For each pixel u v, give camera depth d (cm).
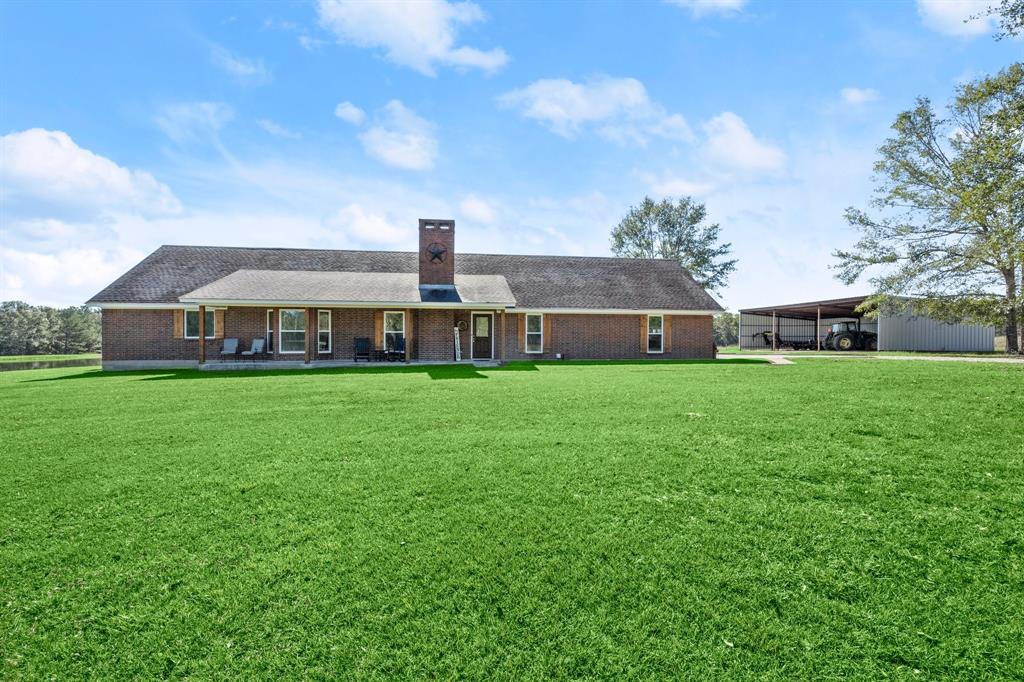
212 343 1936
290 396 977
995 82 1895
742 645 230
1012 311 2294
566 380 1210
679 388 1022
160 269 2095
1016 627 236
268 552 319
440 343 2050
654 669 217
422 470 475
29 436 635
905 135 2575
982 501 382
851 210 2697
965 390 916
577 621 248
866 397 859
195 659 228
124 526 360
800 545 319
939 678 207
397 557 310
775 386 1034
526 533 339
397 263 2389
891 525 344
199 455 538
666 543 323
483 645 233
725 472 455
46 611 263
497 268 2484
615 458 504
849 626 241
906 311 2781
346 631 244
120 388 1152
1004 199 1389
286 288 1914
